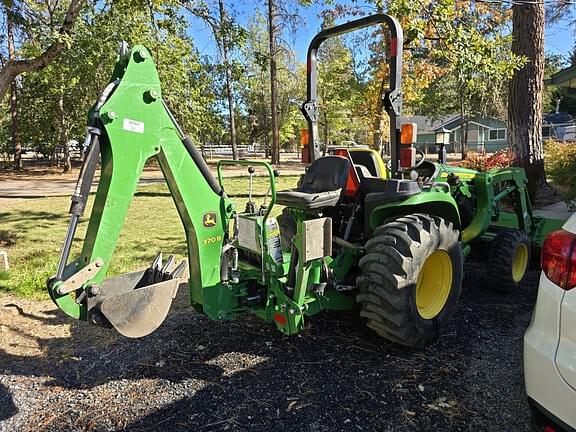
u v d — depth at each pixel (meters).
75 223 2.33
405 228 2.89
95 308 2.45
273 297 2.97
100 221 2.44
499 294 4.14
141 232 7.18
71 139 26.69
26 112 23.53
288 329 2.86
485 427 2.25
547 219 5.26
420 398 2.51
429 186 3.31
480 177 4.31
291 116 32.88
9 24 7.35
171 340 3.28
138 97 2.50
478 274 4.69
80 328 3.52
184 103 19.86
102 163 2.48
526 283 4.46
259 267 3.07
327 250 2.79
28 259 5.66
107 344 3.24
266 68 10.33
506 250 4.01
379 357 2.98
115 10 9.20
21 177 19.83
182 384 2.70
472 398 2.49
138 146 2.52
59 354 3.10
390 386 2.63
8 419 2.39
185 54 15.73
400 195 2.93
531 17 8.90
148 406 2.49
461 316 3.64
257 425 2.31
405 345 2.96
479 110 28.83
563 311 1.73
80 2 6.16
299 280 2.74
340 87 24.23
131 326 2.53
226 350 3.12
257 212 3.15
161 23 8.37
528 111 9.08
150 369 2.88
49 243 6.57
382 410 2.41
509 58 7.34
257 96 33.41
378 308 2.83
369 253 2.90
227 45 8.86
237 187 13.29
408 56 10.59
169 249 6.04
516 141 9.25
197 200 2.84
